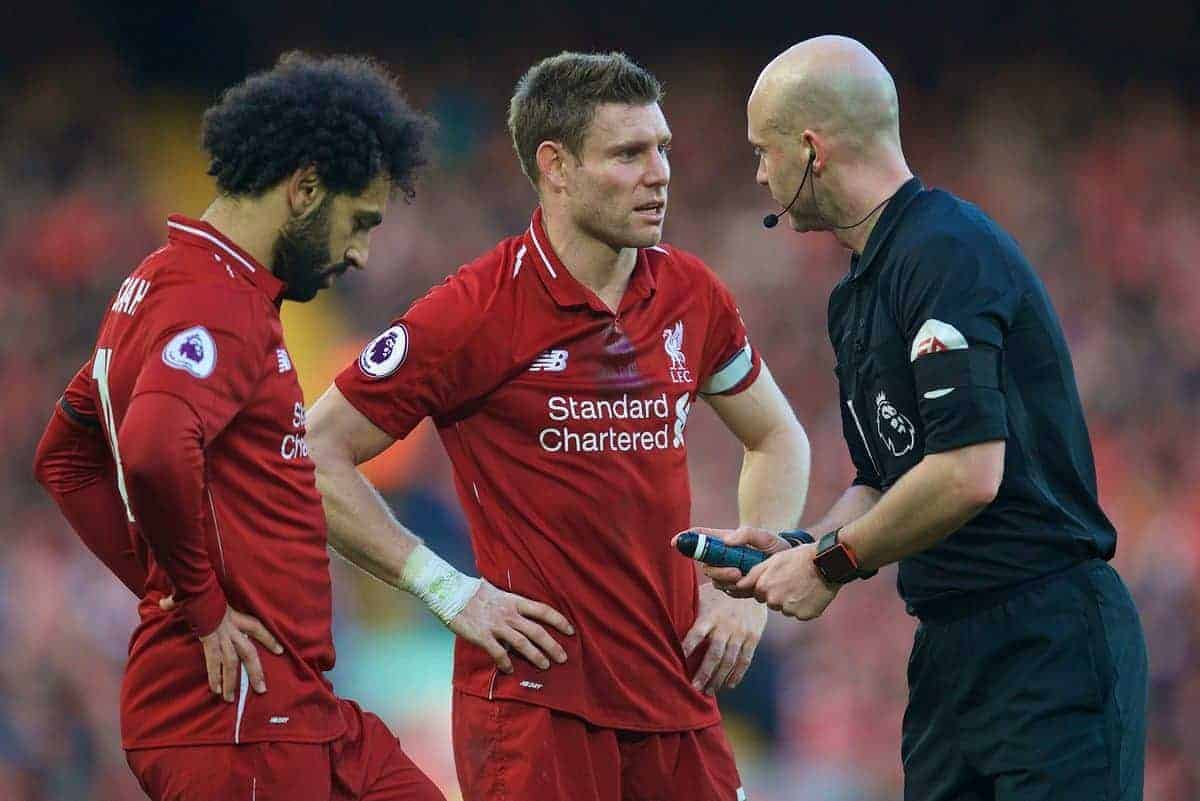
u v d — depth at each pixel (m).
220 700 12.89
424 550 14.83
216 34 66.50
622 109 14.48
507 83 68.62
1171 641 48.06
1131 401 57.28
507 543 14.74
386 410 14.73
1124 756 13.70
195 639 12.95
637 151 14.52
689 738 15.14
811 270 58.31
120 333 12.79
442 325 14.56
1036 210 64.75
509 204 62.50
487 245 60.44
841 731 42.66
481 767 14.78
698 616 15.34
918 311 13.48
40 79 63.06
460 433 14.98
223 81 66.62
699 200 64.06
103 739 41.44
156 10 65.44
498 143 65.62
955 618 14.21
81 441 13.80
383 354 14.70
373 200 13.55
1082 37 68.81
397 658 42.62
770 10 69.62
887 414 14.09
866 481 15.62
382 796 14.26
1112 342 59.25
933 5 69.19
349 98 13.35
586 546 14.67
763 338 56.97
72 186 59.38
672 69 69.50
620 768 14.91
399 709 42.12
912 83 69.06
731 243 61.34
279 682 13.05
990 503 13.70
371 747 14.30
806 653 43.69
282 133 13.09
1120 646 13.81
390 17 68.69
